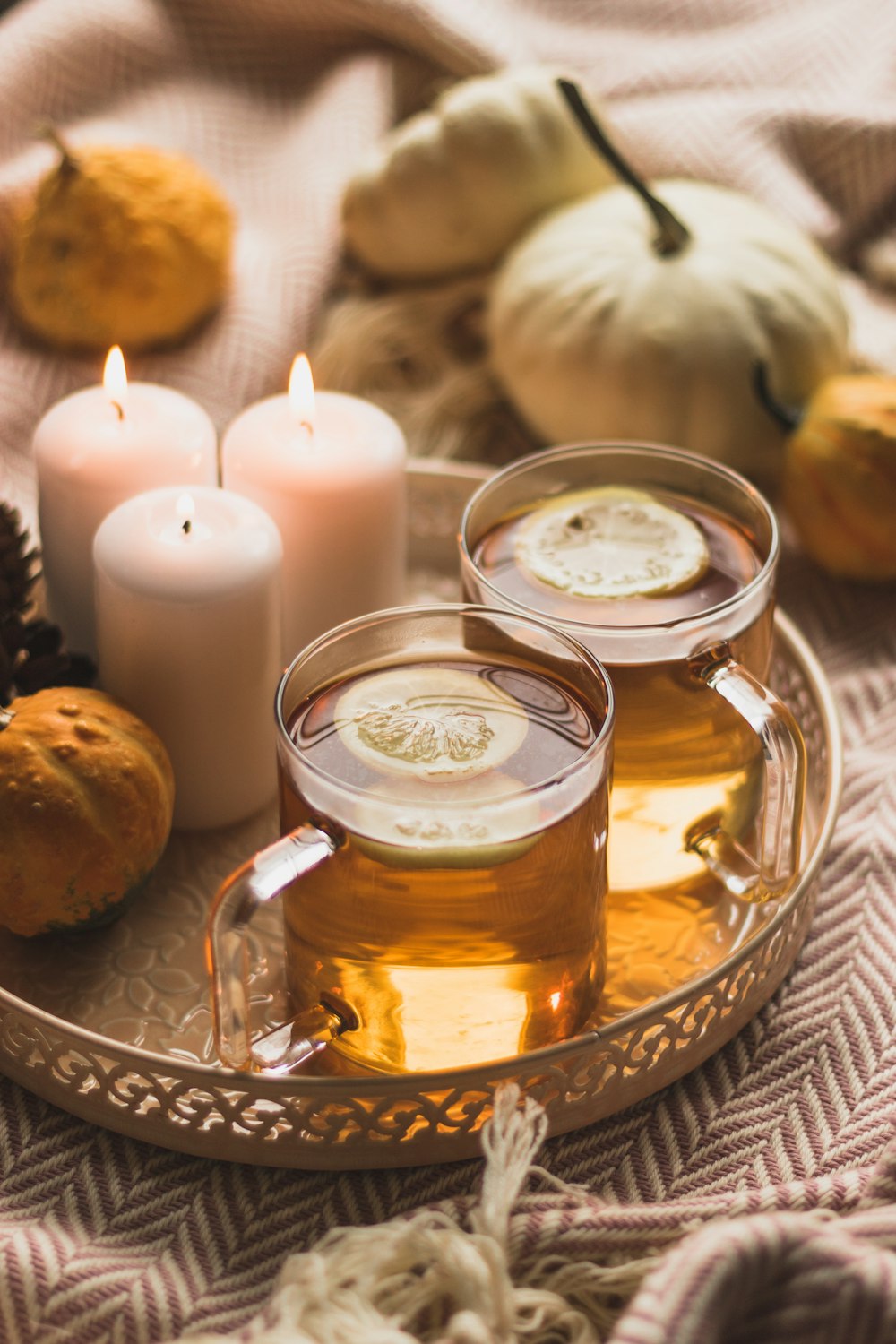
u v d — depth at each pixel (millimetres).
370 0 1095
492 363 994
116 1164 711
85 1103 712
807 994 756
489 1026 689
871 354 997
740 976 721
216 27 1127
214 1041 720
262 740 786
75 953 759
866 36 1115
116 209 979
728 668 709
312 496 797
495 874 662
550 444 984
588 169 1018
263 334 1009
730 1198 685
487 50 1083
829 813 766
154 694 766
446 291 1032
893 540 887
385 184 1016
